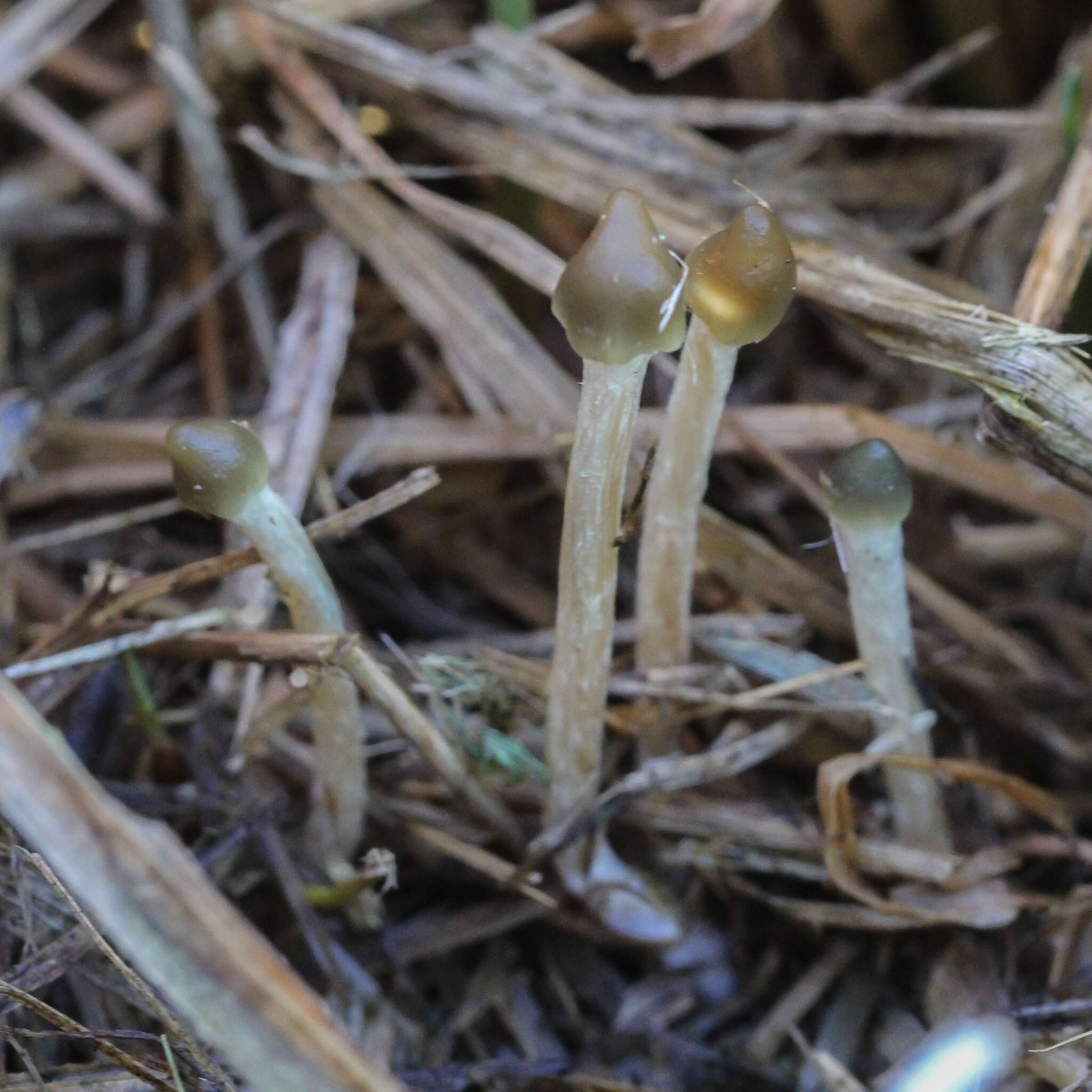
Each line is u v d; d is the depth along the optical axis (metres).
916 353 0.38
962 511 0.42
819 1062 0.38
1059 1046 0.37
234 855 0.38
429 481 0.38
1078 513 0.40
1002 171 0.43
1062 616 0.41
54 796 0.34
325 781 0.38
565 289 0.35
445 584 0.42
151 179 0.45
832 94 0.45
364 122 0.43
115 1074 0.36
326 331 0.41
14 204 0.44
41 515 0.42
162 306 0.44
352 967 0.38
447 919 0.39
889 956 0.39
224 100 0.43
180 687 0.40
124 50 0.47
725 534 0.40
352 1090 0.34
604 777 0.39
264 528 0.36
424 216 0.42
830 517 0.37
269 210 0.44
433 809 0.39
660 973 0.39
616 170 0.41
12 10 0.46
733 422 0.41
